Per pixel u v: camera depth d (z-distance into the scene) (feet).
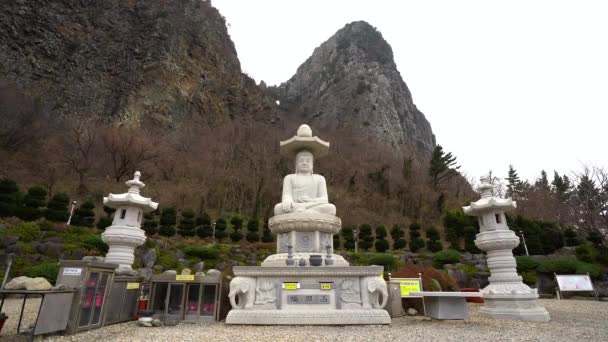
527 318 25.75
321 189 32.17
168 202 89.04
